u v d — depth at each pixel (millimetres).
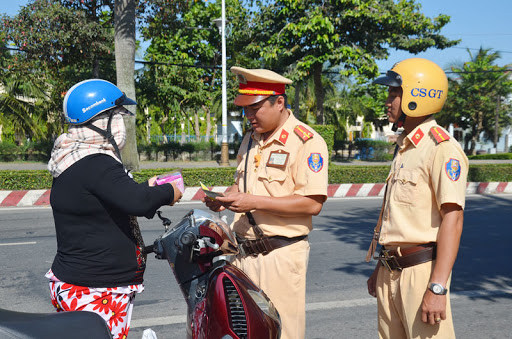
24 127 24234
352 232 7535
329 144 18109
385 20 20000
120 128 2082
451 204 2035
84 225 1974
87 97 1990
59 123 26219
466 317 4078
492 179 14070
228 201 2242
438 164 2078
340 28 20547
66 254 2014
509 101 39594
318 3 20047
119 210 1938
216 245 1966
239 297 1958
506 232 7684
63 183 1977
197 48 25531
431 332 2123
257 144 2578
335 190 11781
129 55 12961
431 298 2035
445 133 2131
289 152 2428
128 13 12797
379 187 12133
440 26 21547
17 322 1585
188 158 23703
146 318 4004
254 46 21188
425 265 2141
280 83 2393
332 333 3729
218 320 1914
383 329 2359
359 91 32875
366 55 19594
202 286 1996
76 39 16703
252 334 1914
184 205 10008
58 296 2016
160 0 15398
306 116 34281
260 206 2285
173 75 24812
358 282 5000
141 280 2150
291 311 2445
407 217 2174
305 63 19484
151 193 1968
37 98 25797
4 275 5152
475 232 7676
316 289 4777
